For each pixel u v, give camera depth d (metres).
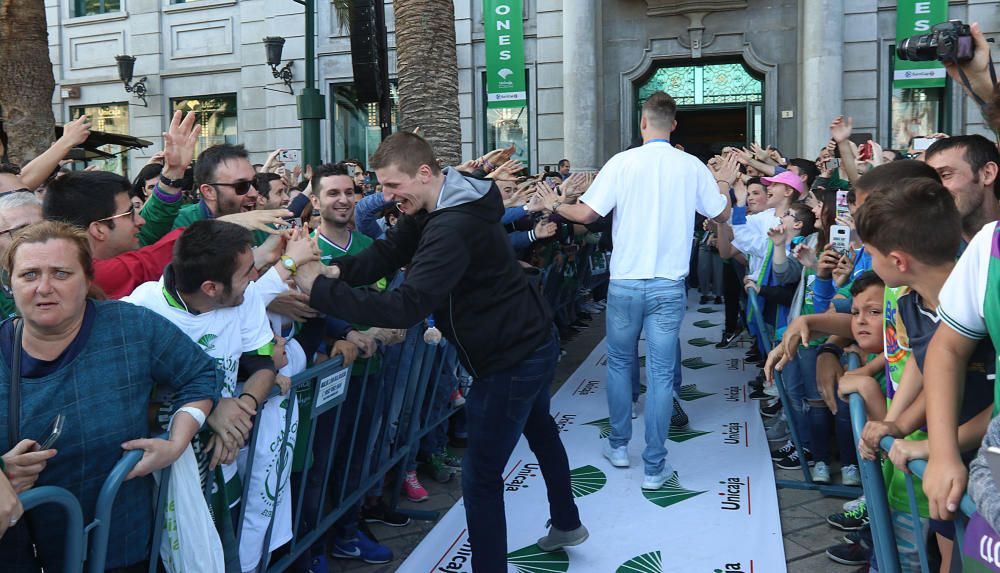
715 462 4.18
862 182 2.28
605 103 13.04
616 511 3.60
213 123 15.03
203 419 1.97
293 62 14.09
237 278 2.18
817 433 3.95
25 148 7.96
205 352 2.10
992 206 2.34
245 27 14.47
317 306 2.38
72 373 1.78
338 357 2.80
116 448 1.83
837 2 11.47
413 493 3.87
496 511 2.71
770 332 5.07
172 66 15.05
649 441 3.85
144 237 3.09
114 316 1.88
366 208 4.25
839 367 2.92
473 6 13.40
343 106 14.21
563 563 3.13
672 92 13.05
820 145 11.62
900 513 2.16
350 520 3.25
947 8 11.29
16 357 1.75
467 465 2.74
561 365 6.45
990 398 1.76
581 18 12.36
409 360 3.55
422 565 3.12
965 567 1.44
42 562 1.84
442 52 7.11
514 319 2.65
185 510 1.98
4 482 1.48
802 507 3.71
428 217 2.57
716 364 6.39
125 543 1.87
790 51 12.19
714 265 9.13
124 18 15.23
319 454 2.92
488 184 2.61
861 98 11.87
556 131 13.19
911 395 2.01
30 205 2.40
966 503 1.46
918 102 11.79
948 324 1.68
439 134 7.10
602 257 8.82
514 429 2.69
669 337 3.87
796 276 4.39
